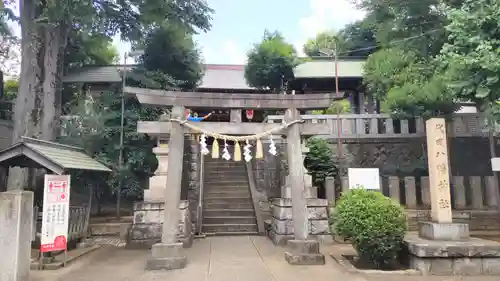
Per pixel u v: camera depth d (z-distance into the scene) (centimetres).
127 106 1506
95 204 1542
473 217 1116
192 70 1925
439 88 1010
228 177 1440
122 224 1180
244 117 1873
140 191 1443
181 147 739
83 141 1345
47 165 707
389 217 686
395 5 995
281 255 795
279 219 928
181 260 677
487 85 580
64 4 1102
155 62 1838
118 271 663
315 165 1227
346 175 1281
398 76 1160
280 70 1939
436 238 709
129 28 1517
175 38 1744
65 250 705
